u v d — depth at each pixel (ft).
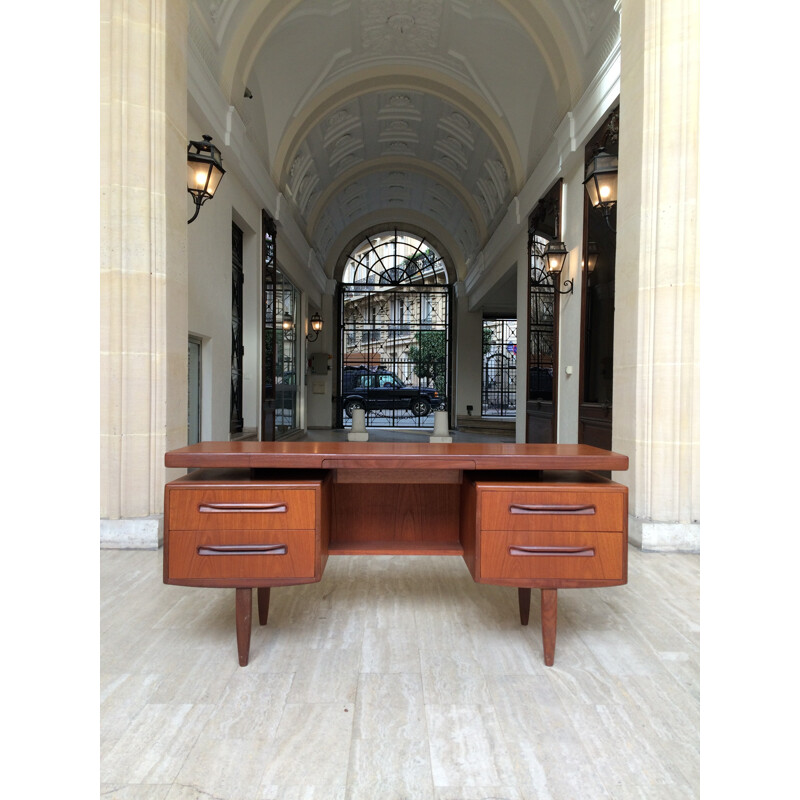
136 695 6.01
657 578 10.13
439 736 5.31
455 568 10.89
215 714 5.65
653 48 11.91
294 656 6.98
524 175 28.81
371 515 8.60
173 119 12.45
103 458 11.75
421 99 34.68
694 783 4.67
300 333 45.06
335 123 35.50
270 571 6.54
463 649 7.23
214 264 19.84
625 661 6.92
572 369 21.47
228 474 7.45
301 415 45.60
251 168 22.90
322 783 4.63
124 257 11.69
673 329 11.85
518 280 30.99
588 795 4.52
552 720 5.60
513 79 26.86
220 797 4.46
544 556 6.60
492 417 56.85
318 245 51.47
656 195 11.94
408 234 58.34
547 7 19.98
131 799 4.41
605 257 18.40
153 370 11.96
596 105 17.70
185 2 13.06
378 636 7.61
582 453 7.23
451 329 57.67
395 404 58.29
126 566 10.51
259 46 21.15
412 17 26.84
